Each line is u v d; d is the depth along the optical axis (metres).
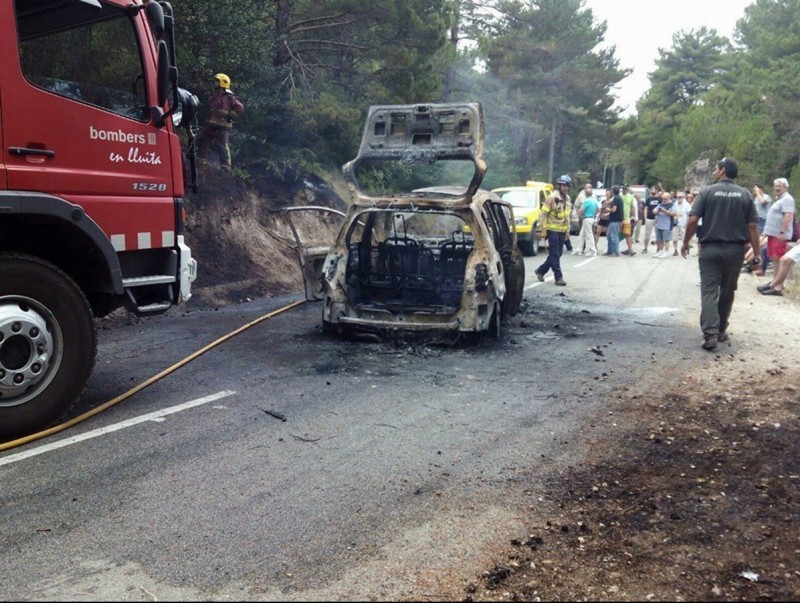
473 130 7.97
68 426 5.17
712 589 3.15
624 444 4.97
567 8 37.88
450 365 7.14
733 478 4.35
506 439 5.07
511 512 3.92
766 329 9.07
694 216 7.83
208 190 12.23
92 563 3.35
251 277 11.73
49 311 5.03
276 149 16.06
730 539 3.60
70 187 5.09
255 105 14.91
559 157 47.72
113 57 5.39
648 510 3.94
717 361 7.39
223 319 9.32
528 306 10.67
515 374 6.85
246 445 4.88
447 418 5.52
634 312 10.33
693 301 11.34
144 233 5.66
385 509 3.94
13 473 4.36
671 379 6.69
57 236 5.33
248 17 13.59
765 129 34.06
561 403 5.95
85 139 5.18
